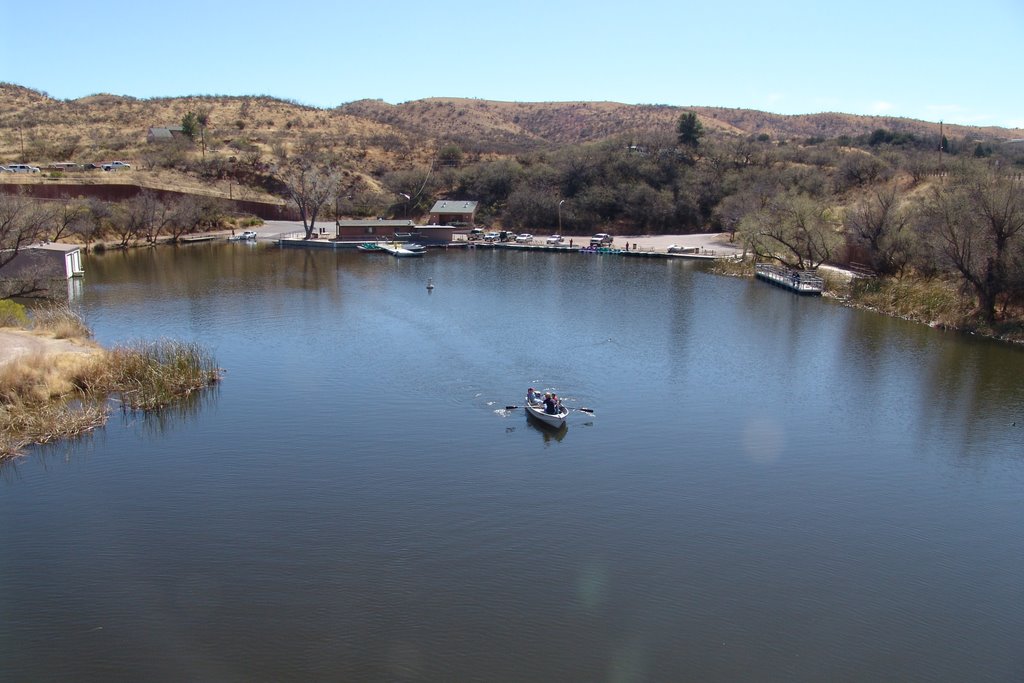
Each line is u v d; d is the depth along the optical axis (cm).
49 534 2830
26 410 3856
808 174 13262
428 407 4200
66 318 5384
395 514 2983
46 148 15662
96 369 4366
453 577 2567
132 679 2086
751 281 8931
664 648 2236
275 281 8512
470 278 8969
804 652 2238
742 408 4284
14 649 2208
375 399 4325
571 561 2677
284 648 2214
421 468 3403
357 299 7438
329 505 3052
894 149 16512
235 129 18450
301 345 5550
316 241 11975
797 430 3953
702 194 13975
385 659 2172
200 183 14625
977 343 5834
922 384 4762
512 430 3875
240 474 3334
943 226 6544
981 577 2642
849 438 3859
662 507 3080
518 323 6378
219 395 4381
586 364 5128
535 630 2302
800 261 8906
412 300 7431
